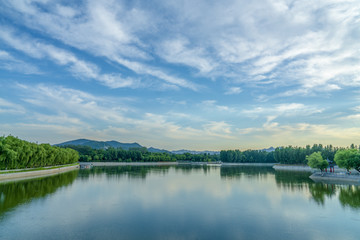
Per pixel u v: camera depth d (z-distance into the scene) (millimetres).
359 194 55375
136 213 37906
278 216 36938
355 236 28609
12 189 59062
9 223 32188
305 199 49750
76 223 32531
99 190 59469
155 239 27312
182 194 55031
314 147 189625
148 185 69750
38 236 27578
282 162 195875
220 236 28484
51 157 124000
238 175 107688
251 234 29219
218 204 44812
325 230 30656
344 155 89812
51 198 48781
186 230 30406
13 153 84000
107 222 33156
